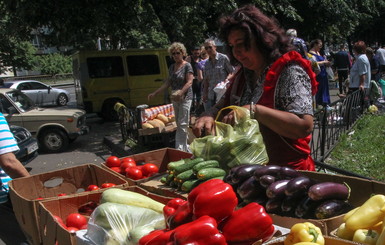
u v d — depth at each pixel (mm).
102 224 2023
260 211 1644
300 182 1880
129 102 13477
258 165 2145
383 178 5922
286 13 13984
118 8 10945
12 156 3018
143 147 8531
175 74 7391
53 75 41406
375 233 1519
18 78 37656
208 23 14141
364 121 9820
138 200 2250
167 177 2758
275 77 2312
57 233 2164
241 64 2748
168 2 11008
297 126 2211
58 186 3270
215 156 2385
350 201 2229
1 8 11609
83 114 10039
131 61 13391
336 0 16875
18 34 12406
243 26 2326
